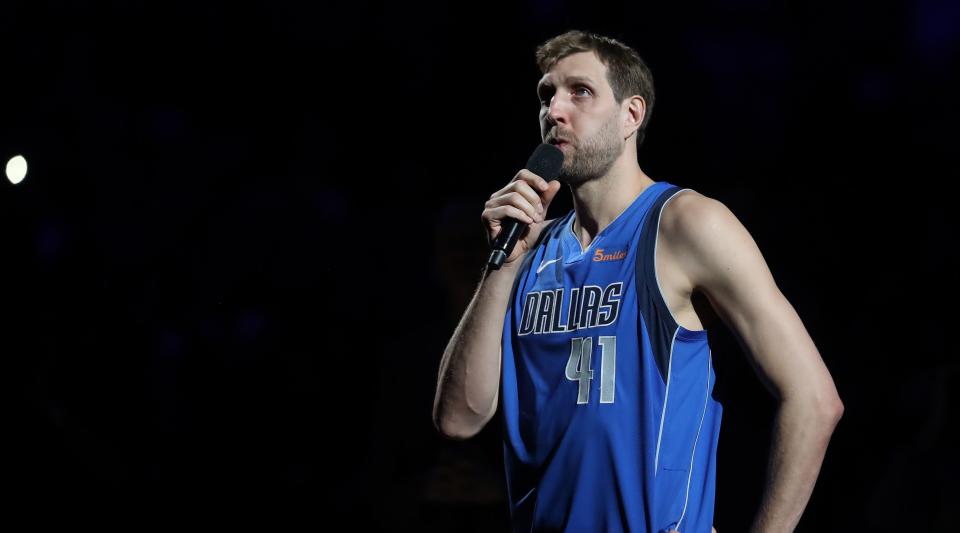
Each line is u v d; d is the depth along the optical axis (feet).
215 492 58.39
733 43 80.64
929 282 61.87
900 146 74.49
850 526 57.67
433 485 41.47
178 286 77.20
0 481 45.88
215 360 73.77
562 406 27.14
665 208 27.27
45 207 77.00
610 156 28.09
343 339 73.67
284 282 77.20
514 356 28.81
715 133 79.61
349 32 84.74
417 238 78.59
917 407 46.70
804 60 79.92
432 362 42.06
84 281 74.18
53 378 63.05
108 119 81.66
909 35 79.61
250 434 68.85
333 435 68.90
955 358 59.36
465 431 30.27
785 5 80.23
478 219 42.52
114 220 78.43
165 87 83.51
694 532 26.76
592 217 28.68
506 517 41.47
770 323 25.61
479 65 83.87
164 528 52.26
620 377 26.55
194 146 83.10
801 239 64.59
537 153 28.09
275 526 58.54
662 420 26.22
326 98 84.79
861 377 60.23
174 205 80.53
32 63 80.94
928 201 66.23
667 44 80.69
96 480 48.06
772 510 25.68
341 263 78.28
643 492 26.08
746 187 72.23
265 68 84.33
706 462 27.40
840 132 77.20
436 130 84.12
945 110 76.59
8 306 53.31
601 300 27.30
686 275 26.61
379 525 42.27
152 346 73.15
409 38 84.48
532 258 29.73
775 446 25.76
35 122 79.97
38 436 46.91
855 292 62.54
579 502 26.63
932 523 44.70
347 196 82.53
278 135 84.17
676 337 26.48
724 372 53.01
